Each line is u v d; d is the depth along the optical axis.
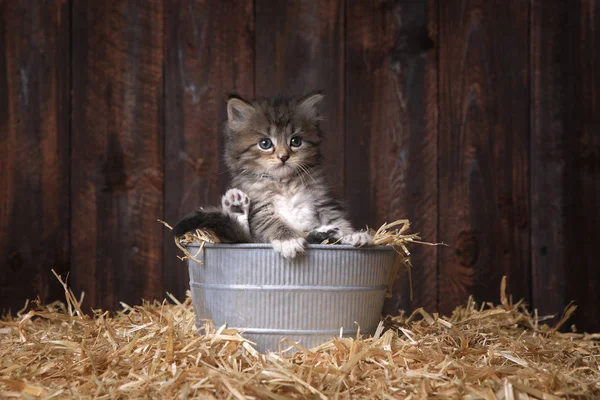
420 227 1.11
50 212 1.10
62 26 1.10
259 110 0.97
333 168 1.11
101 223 1.10
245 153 0.97
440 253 1.11
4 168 1.09
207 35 1.11
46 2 1.10
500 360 0.86
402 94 1.11
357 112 1.11
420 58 1.11
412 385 0.79
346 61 1.11
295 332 0.87
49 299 1.09
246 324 0.87
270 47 1.11
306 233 0.92
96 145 1.10
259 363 0.83
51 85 1.10
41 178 1.10
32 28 1.10
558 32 1.11
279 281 0.86
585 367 0.85
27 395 0.77
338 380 0.79
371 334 0.90
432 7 1.11
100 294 1.10
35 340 0.90
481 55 1.11
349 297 0.87
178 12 1.11
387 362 0.83
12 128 1.09
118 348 0.87
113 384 0.79
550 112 1.11
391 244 0.91
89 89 1.10
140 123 1.11
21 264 1.09
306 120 0.98
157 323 0.94
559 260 1.11
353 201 1.11
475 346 0.91
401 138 1.11
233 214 0.91
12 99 1.09
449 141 1.11
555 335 1.00
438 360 0.84
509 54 1.11
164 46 1.11
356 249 0.87
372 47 1.11
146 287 1.10
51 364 0.83
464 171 1.11
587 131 1.11
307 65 1.11
